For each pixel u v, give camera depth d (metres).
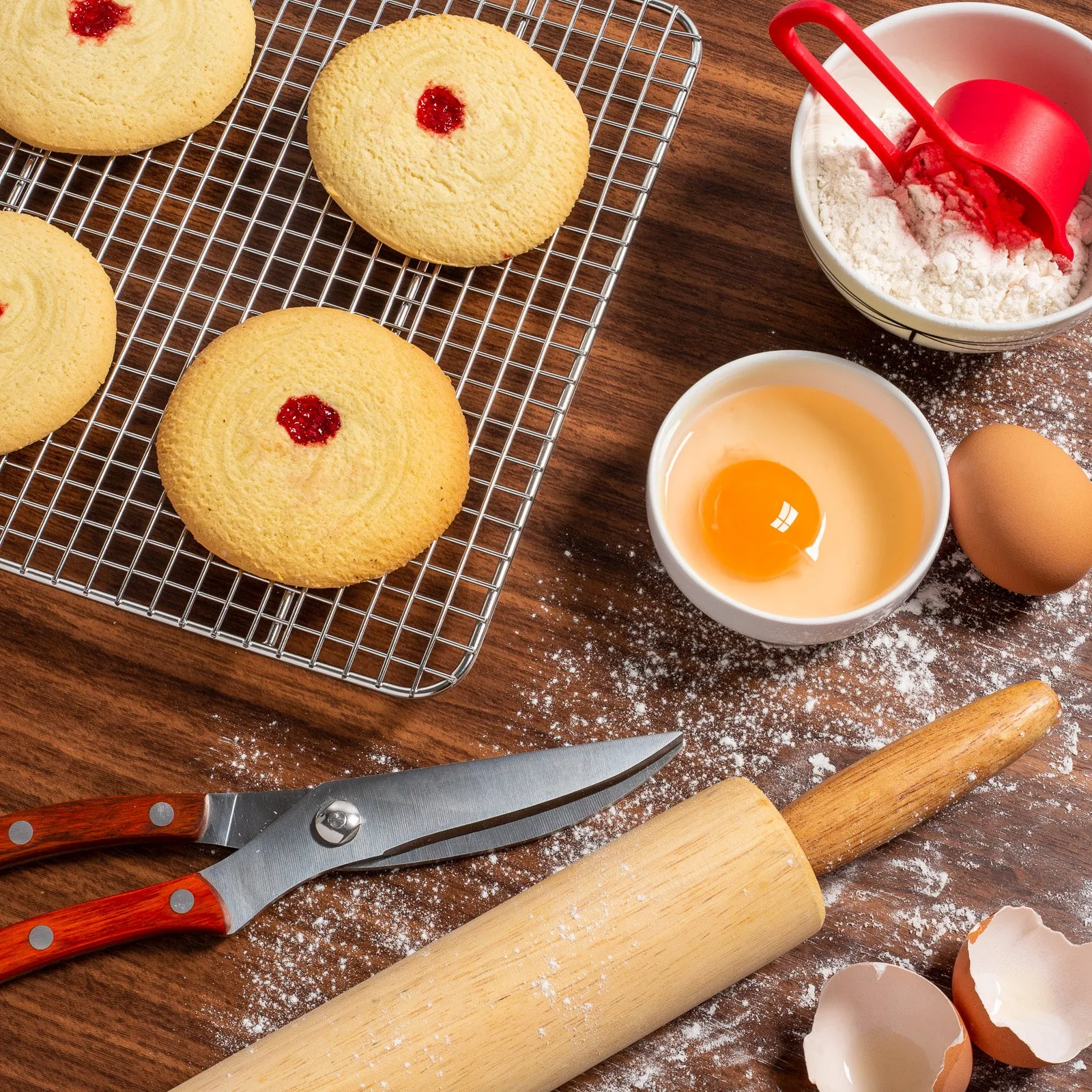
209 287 0.84
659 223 0.85
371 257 0.83
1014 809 0.82
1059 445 0.84
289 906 0.81
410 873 0.81
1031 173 0.79
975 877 0.82
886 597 0.78
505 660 0.83
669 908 0.77
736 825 0.78
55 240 0.82
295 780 0.82
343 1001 0.77
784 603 0.81
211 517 0.80
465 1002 0.76
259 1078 0.76
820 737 0.82
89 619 0.82
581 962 0.77
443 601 0.83
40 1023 0.80
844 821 0.79
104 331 0.82
